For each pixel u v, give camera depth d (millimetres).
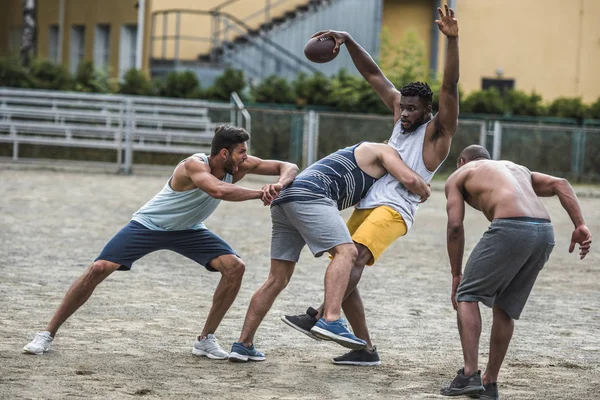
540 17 38688
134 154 31922
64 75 33250
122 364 7512
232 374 7379
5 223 16734
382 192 7801
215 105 30750
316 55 8445
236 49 35125
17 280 11266
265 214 20828
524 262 6859
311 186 7594
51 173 28688
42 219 17562
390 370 7770
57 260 12992
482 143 31922
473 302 6945
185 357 7895
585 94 39156
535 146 32188
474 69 38594
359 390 7020
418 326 9750
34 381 6793
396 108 8242
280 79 33188
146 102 31562
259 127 31328
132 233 7750
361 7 36594
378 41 36656
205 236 7918
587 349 8883
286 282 7949
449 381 7418
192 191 7648
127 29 37219
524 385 7379
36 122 32188
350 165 7789
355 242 7656
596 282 13234
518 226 6809
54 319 7762
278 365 7789
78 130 30938
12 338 8211
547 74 38906
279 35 35781
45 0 42500
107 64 35781
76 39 40531
